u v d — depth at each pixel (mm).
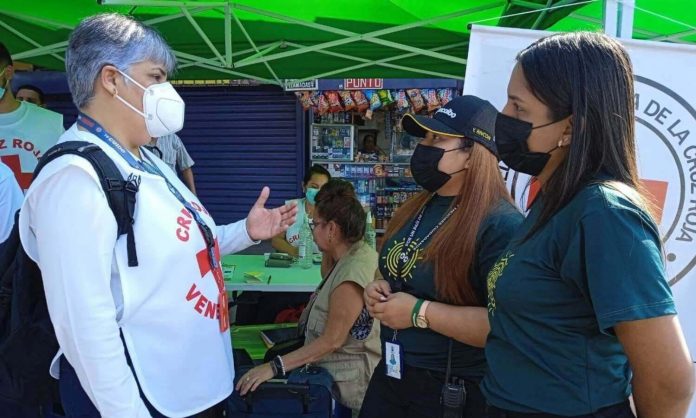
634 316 921
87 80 1329
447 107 1678
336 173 7730
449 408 1578
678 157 1897
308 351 2240
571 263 1011
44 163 1241
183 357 1371
